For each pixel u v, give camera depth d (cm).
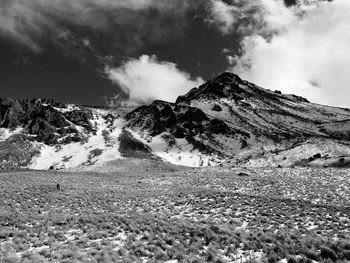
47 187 4619
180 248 1880
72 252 1756
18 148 19625
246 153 17175
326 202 3791
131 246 1909
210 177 6475
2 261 1602
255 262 1647
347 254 1756
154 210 3369
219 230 2247
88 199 3962
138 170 12538
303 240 1991
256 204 3300
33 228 2384
